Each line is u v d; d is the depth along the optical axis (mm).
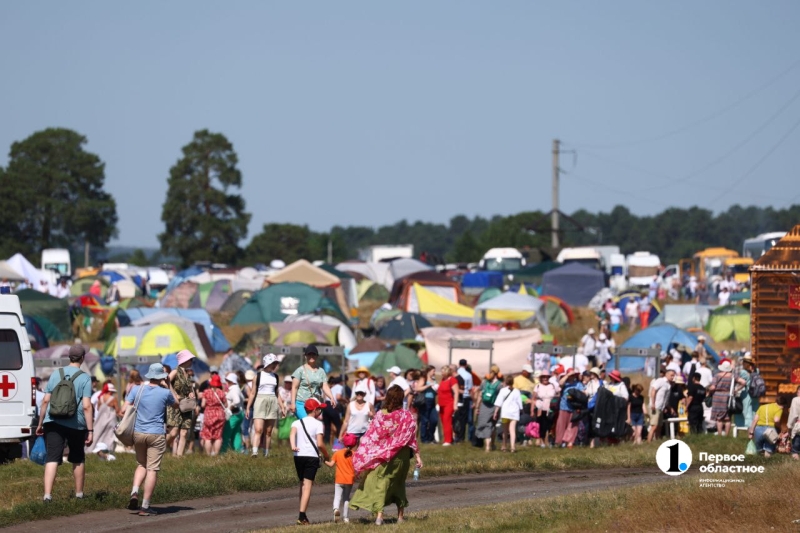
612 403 80312
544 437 83000
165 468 60844
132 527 45312
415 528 42688
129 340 126500
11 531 44125
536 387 83188
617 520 42156
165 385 49125
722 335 150000
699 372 90375
